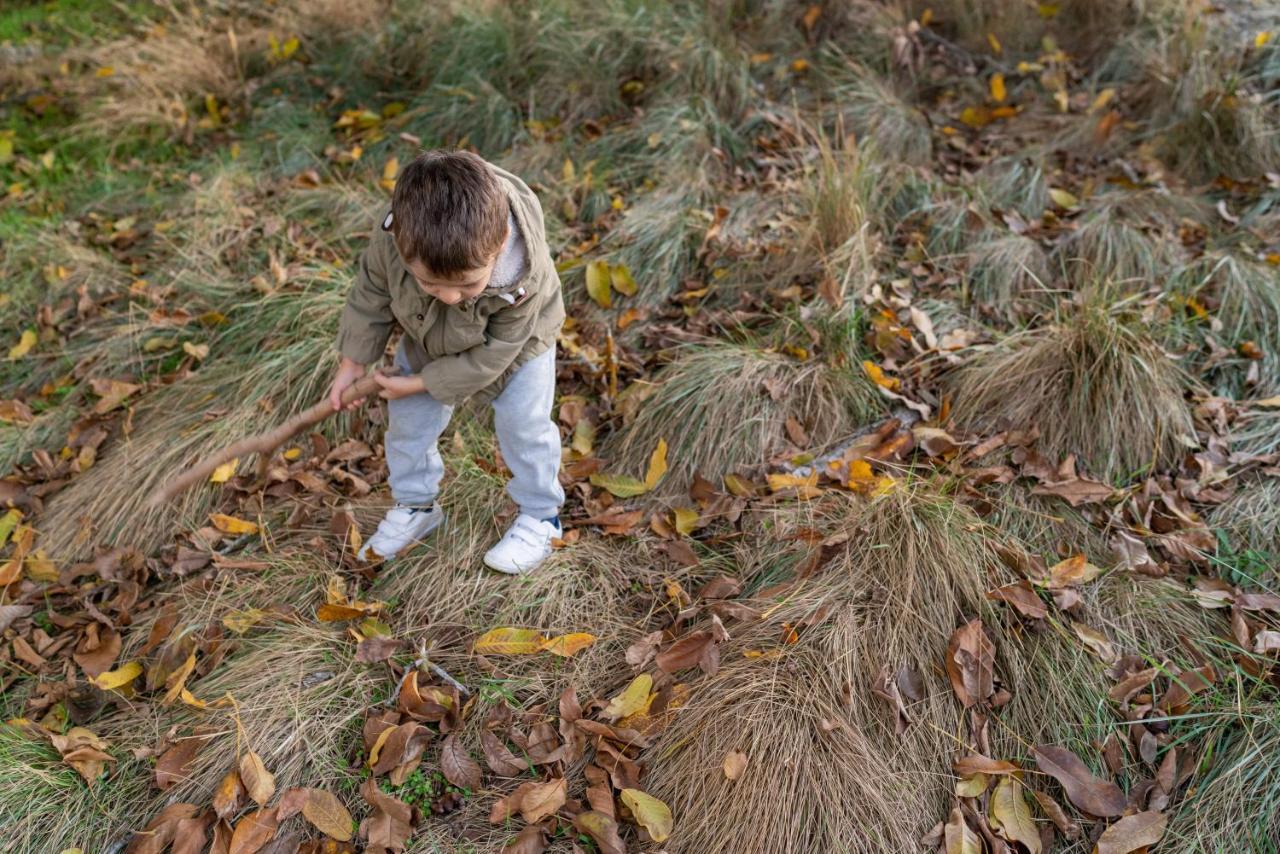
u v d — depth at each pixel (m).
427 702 2.45
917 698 2.45
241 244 4.05
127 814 2.30
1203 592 2.67
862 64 4.92
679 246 3.92
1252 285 3.60
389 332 2.48
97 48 5.49
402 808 2.24
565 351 3.55
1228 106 4.36
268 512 3.05
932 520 2.73
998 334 3.53
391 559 2.85
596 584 2.79
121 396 3.47
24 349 3.73
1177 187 4.29
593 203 4.20
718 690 2.44
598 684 2.55
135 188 4.61
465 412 3.31
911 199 4.16
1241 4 4.92
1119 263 3.75
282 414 3.32
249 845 2.18
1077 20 5.22
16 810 2.27
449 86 4.81
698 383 3.27
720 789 2.28
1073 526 2.89
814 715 2.37
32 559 2.95
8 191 4.63
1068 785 2.29
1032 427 3.19
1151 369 3.15
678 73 4.66
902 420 3.29
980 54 5.18
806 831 2.22
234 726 2.40
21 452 3.38
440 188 1.95
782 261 3.81
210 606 2.74
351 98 5.06
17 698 2.61
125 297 3.94
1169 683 2.51
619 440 3.27
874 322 3.54
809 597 2.63
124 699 2.54
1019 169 4.31
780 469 3.13
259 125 4.91
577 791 2.32
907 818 2.27
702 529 2.98
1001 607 2.60
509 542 2.79
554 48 4.79
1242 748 2.33
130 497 3.11
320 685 2.50
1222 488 2.99
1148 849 2.21
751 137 4.61
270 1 5.68
